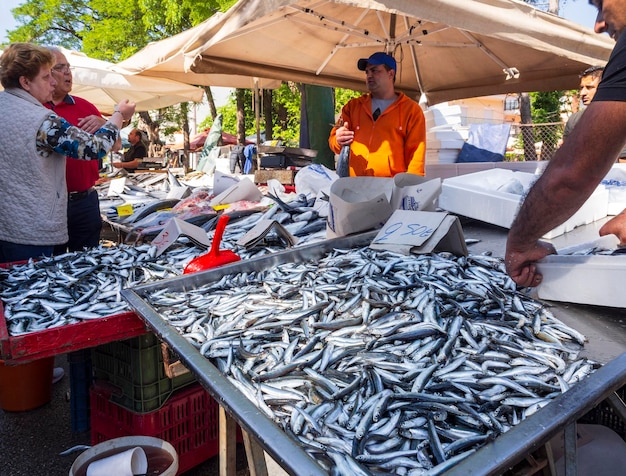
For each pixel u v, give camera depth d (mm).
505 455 908
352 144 4156
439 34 5844
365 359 1384
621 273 1643
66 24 24422
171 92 8891
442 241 2451
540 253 1798
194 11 15211
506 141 7520
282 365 1410
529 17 3643
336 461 964
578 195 1416
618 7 1334
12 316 2070
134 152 11695
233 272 2332
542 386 1229
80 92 10625
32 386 3166
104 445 2020
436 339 1473
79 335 1887
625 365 1235
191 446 2465
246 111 23172
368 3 3027
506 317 1674
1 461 2680
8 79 3000
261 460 1506
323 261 2445
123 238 4555
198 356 1438
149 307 1892
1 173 2992
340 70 6844
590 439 1808
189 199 4434
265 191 5094
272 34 5570
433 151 7312
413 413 1137
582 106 4418
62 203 3252
